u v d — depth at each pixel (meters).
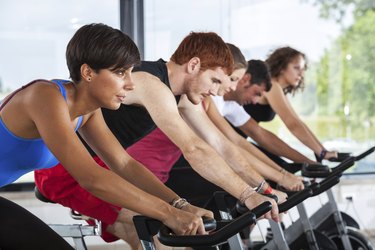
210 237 1.94
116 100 2.20
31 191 5.61
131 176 2.52
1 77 5.59
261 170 3.56
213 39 2.88
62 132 2.13
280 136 6.20
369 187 6.25
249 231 4.18
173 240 1.95
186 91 2.95
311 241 3.97
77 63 2.15
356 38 6.40
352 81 6.41
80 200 3.10
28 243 2.20
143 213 2.11
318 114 6.37
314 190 3.07
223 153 3.28
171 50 5.95
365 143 6.48
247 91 4.31
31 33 5.62
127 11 5.81
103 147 2.52
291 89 4.97
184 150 2.77
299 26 6.23
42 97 2.16
